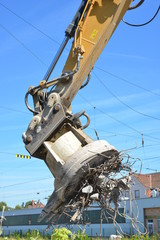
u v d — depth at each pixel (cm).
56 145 634
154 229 3444
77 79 671
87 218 779
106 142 616
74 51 681
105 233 3428
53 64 694
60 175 599
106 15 684
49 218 653
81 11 696
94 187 617
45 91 686
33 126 661
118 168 632
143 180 4191
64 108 664
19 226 4859
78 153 598
